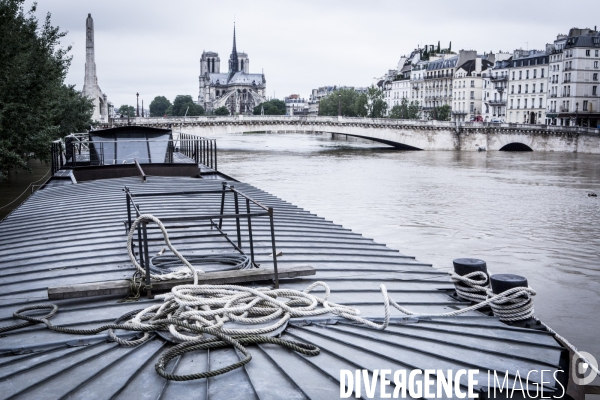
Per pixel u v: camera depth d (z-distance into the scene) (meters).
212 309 5.37
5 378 4.46
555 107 109.81
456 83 136.12
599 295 18.66
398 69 186.50
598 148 87.25
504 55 138.88
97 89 71.31
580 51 103.44
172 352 4.68
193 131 78.06
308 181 47.00
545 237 27.02
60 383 4.39
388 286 7.36
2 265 8.09
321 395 4.28
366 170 57.38
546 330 5.90
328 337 5.31
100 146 19.94
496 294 6.20
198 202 12.98
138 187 14.88
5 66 18.67
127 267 7.65
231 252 8.34
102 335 5.19
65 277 7.31
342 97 150.38
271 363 4.79
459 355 5.15
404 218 31.36
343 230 11.40
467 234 27.53
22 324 5.46
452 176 52.81
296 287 6.84
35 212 12.69
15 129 19.64
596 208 35.34
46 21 21.44
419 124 92.69
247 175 50.91
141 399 4.21
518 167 63.06
